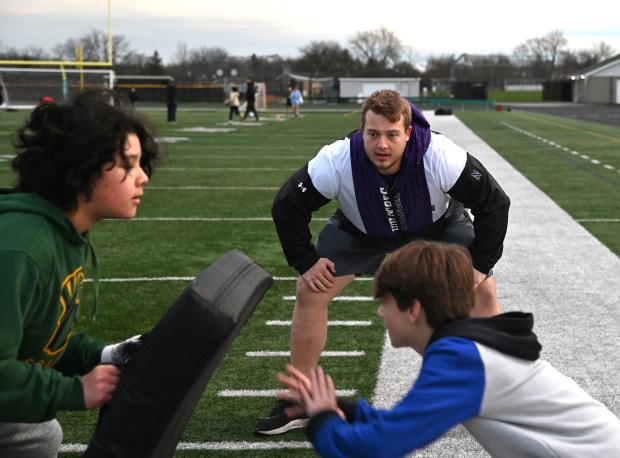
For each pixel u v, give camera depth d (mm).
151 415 2188
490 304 3943
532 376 2223
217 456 3713
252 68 100062
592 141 22312
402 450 2166
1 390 2150
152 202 11297
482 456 3674
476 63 111938
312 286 3875
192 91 65375
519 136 24344
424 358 2254
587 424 2242
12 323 2146
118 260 7734
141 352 2203
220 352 2297
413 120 3670
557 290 6488
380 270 2371
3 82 39344
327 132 26797
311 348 4027
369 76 75875
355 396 4371
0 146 19562
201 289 2178
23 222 2238
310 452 3752
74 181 2309
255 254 8008
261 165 16219
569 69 113062
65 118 2285
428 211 3791
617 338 5312
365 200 3738
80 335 2727
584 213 10117
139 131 2418
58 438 2654
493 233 3719
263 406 4285
